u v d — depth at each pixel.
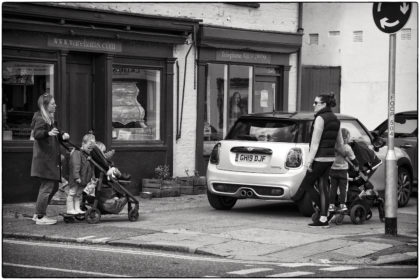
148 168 17.89
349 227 13.18
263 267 9.82
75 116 16.75
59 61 16.03
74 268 9.46
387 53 23.56
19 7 14.99
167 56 18.16
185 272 9.35
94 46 16.58
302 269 9.74
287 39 20.94
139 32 17.25
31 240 11.84
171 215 14.48
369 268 10.02
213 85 19.56
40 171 12.82
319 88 24.52
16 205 15.22
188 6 18.56
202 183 18.22
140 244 11.24
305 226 13.16
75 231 12.30
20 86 15.54
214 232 12.28
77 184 13.45
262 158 14.30
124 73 17.48
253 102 20.59
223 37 19.11
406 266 10.36
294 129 14.38
